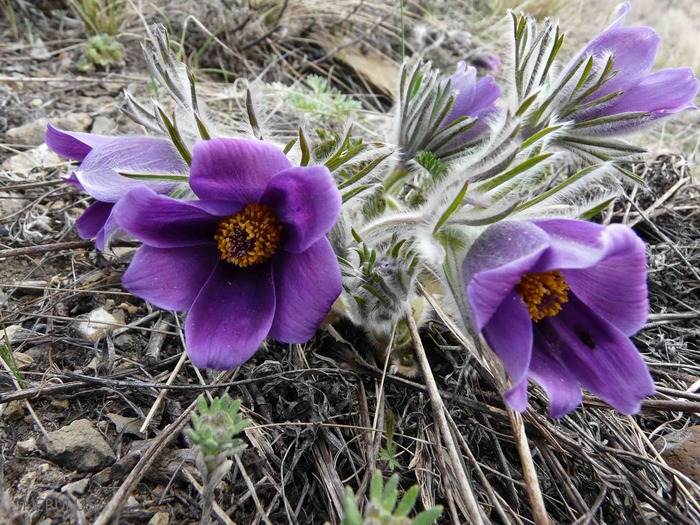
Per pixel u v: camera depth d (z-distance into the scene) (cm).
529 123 14
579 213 12
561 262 10
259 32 29
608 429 14
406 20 33
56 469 12
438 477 12
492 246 11
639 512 12
